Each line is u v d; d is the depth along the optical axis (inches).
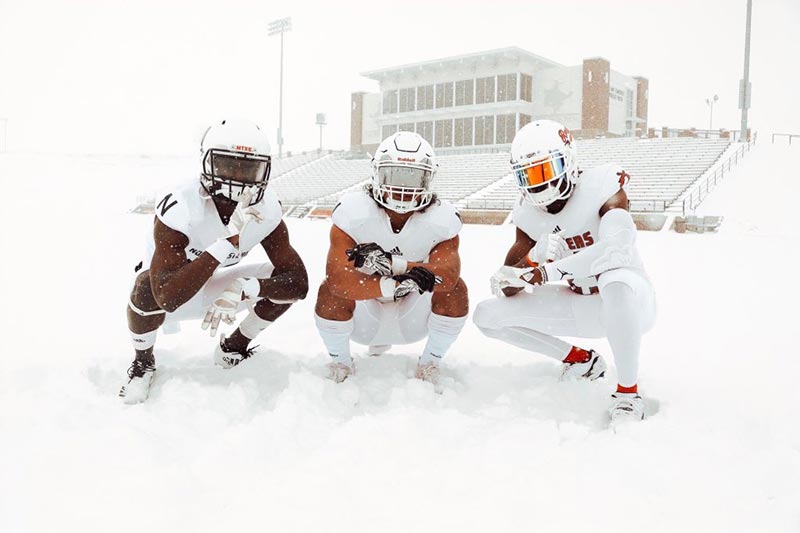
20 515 87.4
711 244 584.7
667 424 120.4
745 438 117.8
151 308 140.0
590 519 89.0
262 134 137.4
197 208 138.2
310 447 117.3
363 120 1899.6
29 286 310.2
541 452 110.7
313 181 1517.0
